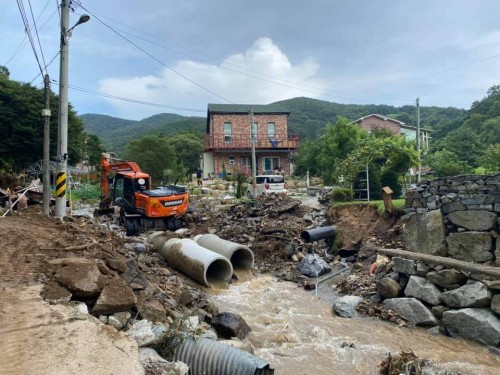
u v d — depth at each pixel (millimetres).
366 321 8586
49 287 6133
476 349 7125
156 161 34812
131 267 7930
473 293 7734
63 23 12938
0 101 27734
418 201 10664
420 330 8078
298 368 6320
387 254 10273
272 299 10086
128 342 4945
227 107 40969
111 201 18703
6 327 5020
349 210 14828
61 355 4445
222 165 37656
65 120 12922
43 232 9742
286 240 13891
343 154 26469
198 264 10828
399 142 18031
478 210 9266
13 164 28016
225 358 5277
